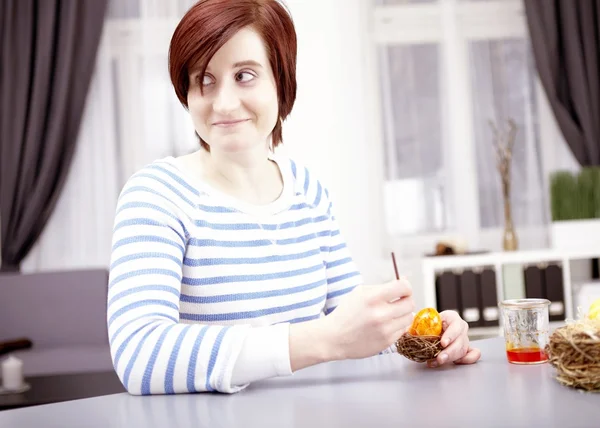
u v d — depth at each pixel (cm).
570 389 86
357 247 400
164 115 407
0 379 305
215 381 92
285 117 125
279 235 121
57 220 400
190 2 406
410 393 88
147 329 96
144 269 102
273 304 116
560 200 367
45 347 363
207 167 121
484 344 120
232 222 116
